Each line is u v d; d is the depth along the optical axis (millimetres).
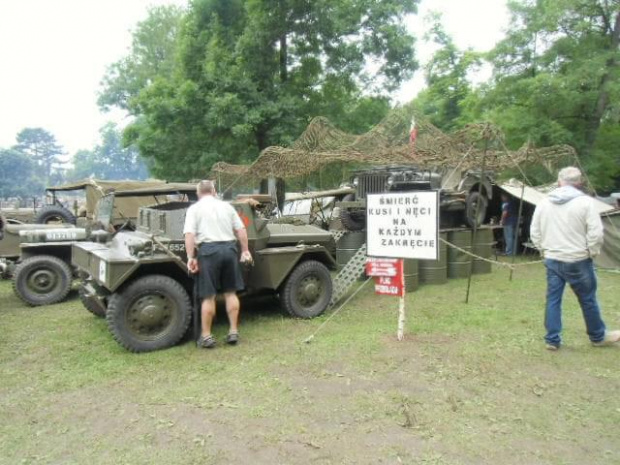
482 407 3504
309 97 17312
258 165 11070
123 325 4809
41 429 3332
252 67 16141
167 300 5000
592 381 3957
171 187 7176
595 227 4406
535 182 17219
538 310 6367
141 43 31109
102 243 6328
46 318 6535
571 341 4953
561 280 4633
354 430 3199
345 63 16875
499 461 2828
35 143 92688
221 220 4918
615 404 3551
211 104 15297
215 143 16719
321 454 2924
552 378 4016
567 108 15227
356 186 10375
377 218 5086
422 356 4523
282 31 16156
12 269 8578
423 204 4738
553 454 2898
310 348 4820
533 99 15305
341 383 3943
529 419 3326
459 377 4035
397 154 9016
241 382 4016
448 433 3145
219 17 16906
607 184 16594
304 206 13648
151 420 3412
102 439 3172
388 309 6562
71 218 11922
